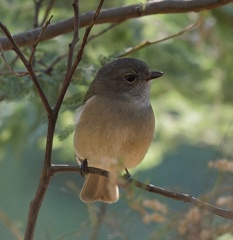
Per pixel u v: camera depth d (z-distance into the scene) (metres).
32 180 16.59
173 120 16.06
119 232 9.63
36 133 13.96
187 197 7.96
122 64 10.27
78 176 16.12
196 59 15.23
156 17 14.60
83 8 14.02
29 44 10.70
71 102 10.62
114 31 13.92
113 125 9.84
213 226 8.08
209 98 15.78
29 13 14.12
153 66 14.75
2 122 14.15
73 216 14.84
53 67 11.09
